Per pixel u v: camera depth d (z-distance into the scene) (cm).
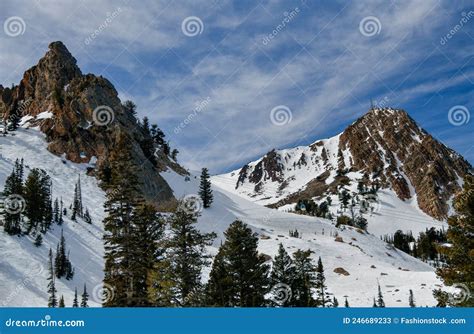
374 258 13225
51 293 6506
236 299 4122
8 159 12606
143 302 3297
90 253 8619
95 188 12875
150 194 13425
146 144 17050
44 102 17075
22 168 11400
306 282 5641
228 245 4275
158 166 17212
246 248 4275
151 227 3734
